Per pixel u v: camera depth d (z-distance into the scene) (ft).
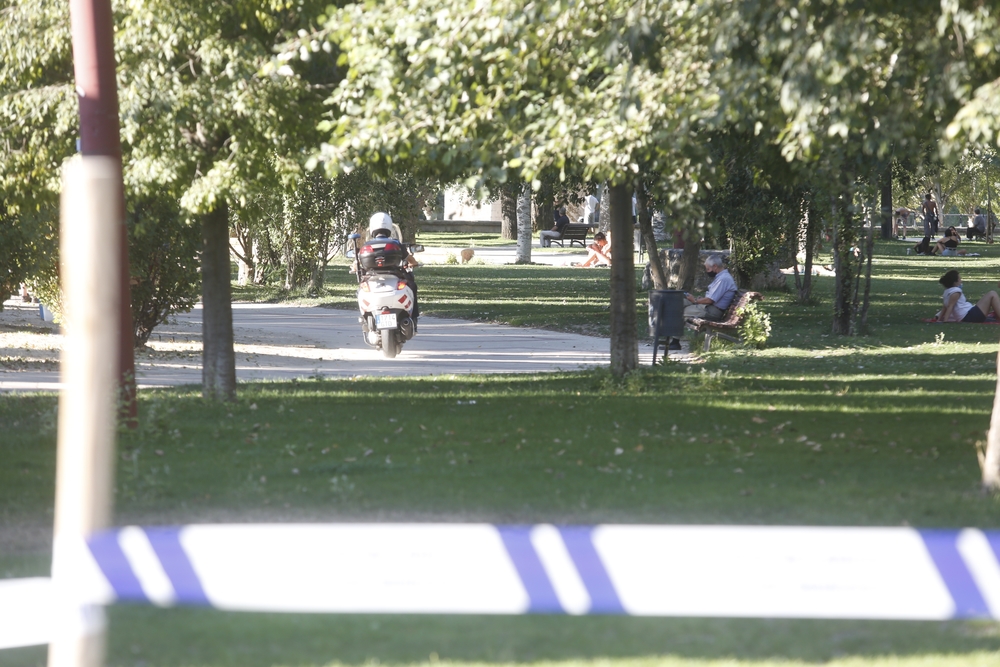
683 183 110.73
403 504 71.97
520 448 93.91
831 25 70.59
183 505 72.13
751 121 88.99
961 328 229.66
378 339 193.06
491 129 100.32
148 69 106.63
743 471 82.99
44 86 113.70
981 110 67.51
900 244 604.90
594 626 48.98
